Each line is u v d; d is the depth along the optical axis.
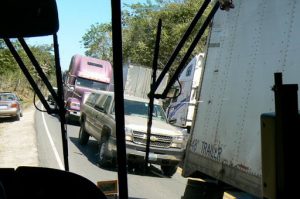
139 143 12.05
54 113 2.88
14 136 18.56
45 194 2.62
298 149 1.50
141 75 24.86
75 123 26.53
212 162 4.59
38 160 12.84
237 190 4.45
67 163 2.96
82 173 11.46
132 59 29.92
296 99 1.52
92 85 27.31
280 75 1.54
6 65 27.72
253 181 3.87
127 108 13.45
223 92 4.59
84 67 27.59
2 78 44.56
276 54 3.82
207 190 4.78
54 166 12.13
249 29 4.30
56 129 22.75
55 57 2.66
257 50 4.12
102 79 27.52
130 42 29.98
